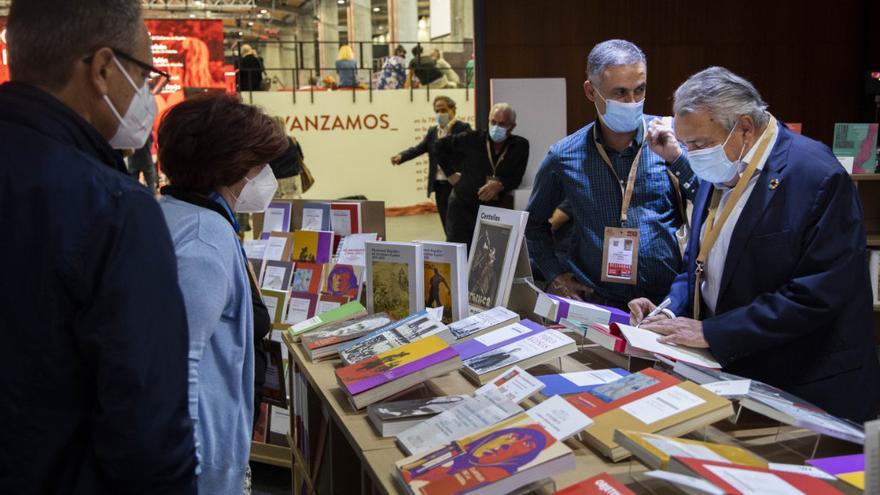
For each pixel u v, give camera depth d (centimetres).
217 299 129
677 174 223
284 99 730
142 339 96
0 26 500
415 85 778
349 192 758
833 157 177
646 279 236
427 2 968
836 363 176
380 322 216
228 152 156
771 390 148
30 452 97
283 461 320
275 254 311
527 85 480
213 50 618
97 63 107
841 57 572
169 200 142
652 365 194
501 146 482
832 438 146
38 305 95
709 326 176
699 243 201
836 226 169
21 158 97
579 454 136
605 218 239
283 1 984
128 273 97
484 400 151
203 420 134
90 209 97
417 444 139
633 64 222
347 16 1030
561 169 247
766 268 178
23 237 95
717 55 556
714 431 151
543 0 529
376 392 163
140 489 100
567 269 262
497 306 215
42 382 97
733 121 176
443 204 568
